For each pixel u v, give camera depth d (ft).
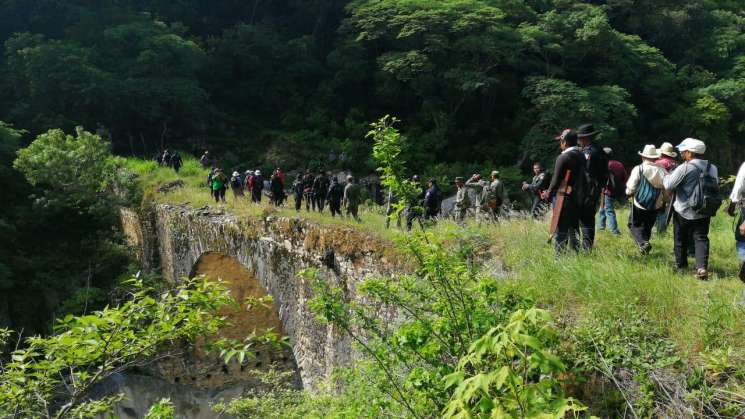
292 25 195.83
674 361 15.19
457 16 142.92
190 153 150.92
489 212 39.06
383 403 16.87
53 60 138.00
